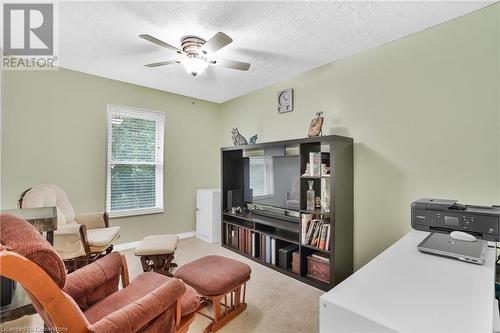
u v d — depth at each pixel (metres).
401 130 2.26
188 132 4.15
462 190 1.94
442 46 2.04
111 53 2.56
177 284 1.25
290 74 3.15
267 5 1.80
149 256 2.51
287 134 3.30
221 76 3.23
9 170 2.65
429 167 2.10
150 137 3.75
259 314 1.97
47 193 2.46
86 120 3.17
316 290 2.37
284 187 3.06
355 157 2.58
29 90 2.78
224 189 3.68
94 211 3.23
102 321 0.98
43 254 0.87
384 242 2.36
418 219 1.47
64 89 3.00
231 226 3.54
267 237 2.98
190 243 3.76
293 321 1.88
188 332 1.74
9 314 1.29
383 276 0.98
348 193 2.50
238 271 1.93
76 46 2.40
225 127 4.41
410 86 2.21
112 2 1.76
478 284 0.91
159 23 2.02
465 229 1.32
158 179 3.83
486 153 1.84
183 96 4.09
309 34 2.20
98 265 1.51
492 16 1.81
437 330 0.65
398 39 2.28
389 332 0.66
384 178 2.37
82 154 3.14
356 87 2.58
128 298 1.41
